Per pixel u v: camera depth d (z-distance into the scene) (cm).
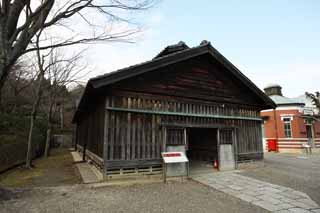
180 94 786
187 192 573
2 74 496
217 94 882
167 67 777
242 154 921
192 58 840
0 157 875
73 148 2144
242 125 945
